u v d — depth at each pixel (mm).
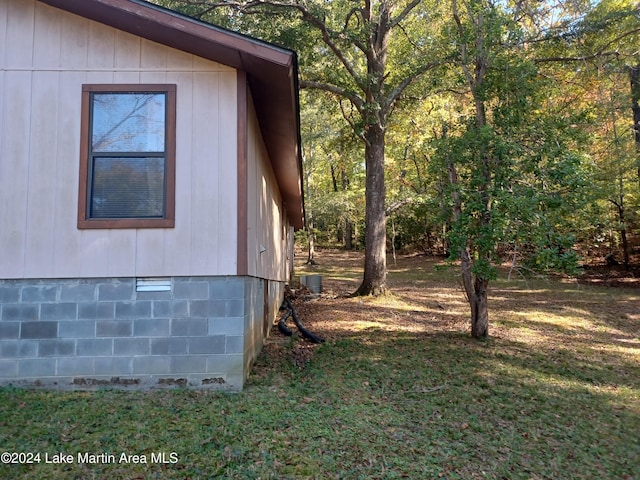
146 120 5082
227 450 3570
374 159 13000
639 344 8305
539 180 6656
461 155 7137
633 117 15547
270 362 6340
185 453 3486
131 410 4277
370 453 3713
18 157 4922
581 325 9805
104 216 4969
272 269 9289
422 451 3824
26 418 4008
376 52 12758
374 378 5777
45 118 4969
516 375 6117
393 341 7824
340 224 29734
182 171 5043
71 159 4953
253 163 5812
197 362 4969
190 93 5121
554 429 4488
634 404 5281
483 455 3844
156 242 4969
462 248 7059
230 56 4926
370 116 12320
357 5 11258
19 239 4863
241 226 5047
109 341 4895
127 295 4926
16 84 4988
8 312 4840
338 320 9828
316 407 4660
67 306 4871
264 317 7742
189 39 4832
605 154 15664
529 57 9281
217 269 5000
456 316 10555
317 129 23828
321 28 10969
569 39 10188
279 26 11055
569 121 7016
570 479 3561
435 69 11602
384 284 12984
